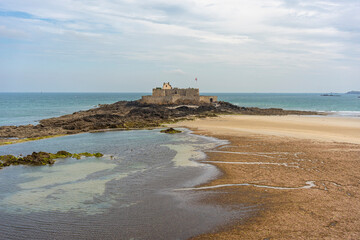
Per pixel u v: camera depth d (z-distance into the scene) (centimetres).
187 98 10669
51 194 2039
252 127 5628
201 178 2353
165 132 5088
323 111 10756
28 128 5288
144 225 1558
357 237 1400
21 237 1462
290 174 2428
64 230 1523
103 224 1577
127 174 2500
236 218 1623
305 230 1474
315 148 3491
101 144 3984
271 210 1717
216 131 5091
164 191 2064
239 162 2858
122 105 11281
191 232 1477
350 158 2969
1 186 2222
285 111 9719
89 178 2402
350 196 1922
